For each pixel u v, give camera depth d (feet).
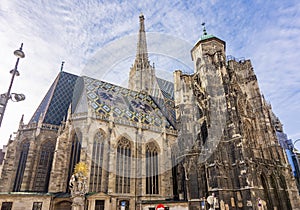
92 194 143.84
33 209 134.62
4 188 169.37
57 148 169.07
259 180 151.12
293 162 272.51
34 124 197.57
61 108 219.41
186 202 157.79
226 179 150.61
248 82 222.07
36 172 178.50
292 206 164.66
